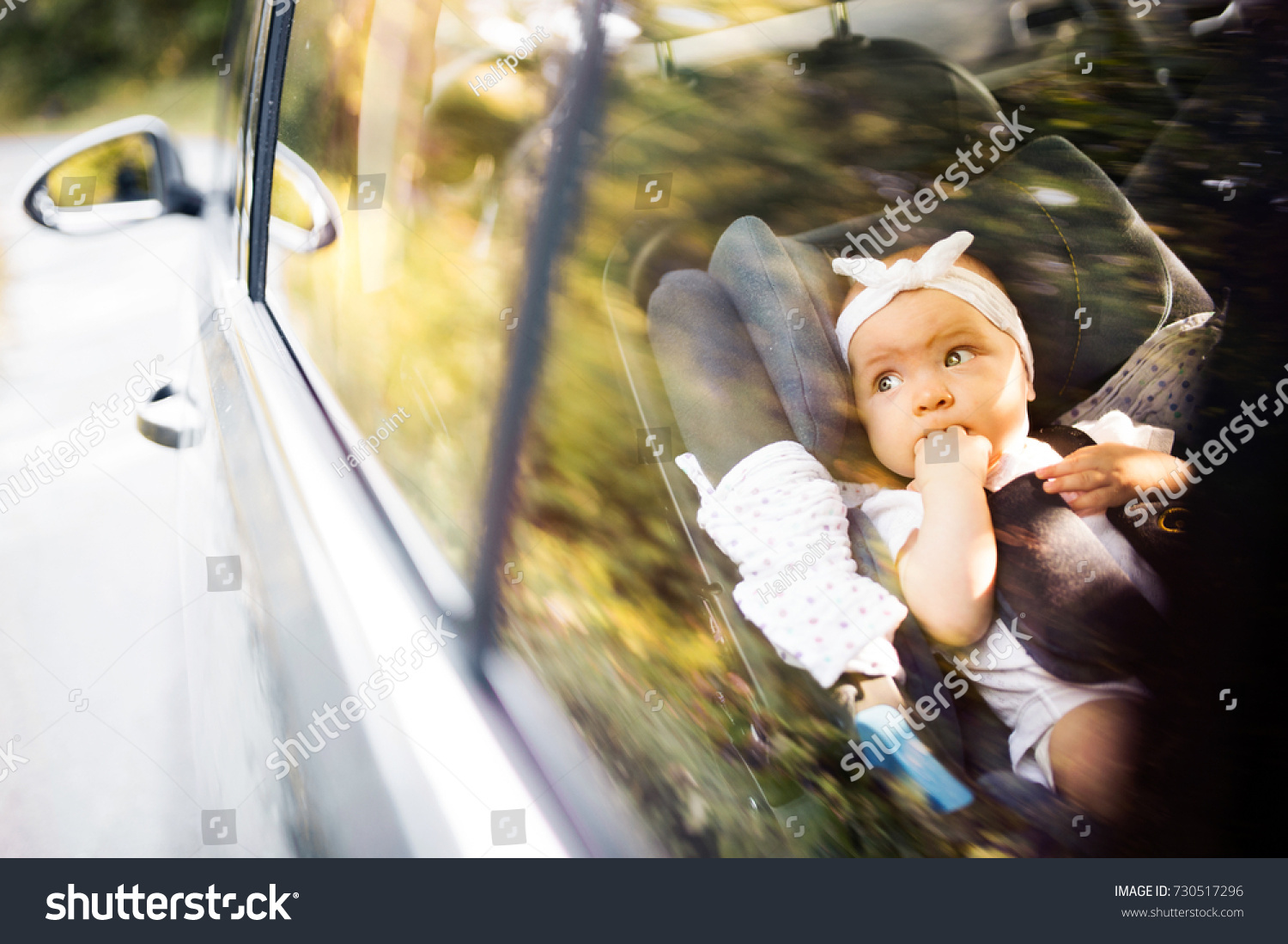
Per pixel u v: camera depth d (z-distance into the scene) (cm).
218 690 147
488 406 100
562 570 90
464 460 104
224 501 154
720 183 107
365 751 95
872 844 80
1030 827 85
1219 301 109
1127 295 116
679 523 94
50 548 202
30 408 229
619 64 102
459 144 106
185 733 173
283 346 159
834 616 92
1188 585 97
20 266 239
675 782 79
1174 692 92
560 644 87
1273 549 93
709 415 99
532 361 96
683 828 77
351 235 123
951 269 109
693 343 101
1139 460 105
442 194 107
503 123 104
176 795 161
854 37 118
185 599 178
